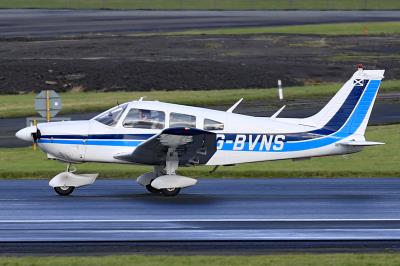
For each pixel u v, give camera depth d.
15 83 144.88
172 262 44.75
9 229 54.53
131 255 46.78
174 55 177.00
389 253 48.09
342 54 184.00
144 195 69.69
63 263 44.38
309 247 49.91
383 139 104.38
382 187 75.00
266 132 68.56
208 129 67.88
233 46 194.00
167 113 67.94
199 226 56.12
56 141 67.25
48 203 64.94
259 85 148.12
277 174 82.75
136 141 67.50
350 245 50.53
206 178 81.25
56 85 144.88
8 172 81.12
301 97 137.38
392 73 161.50
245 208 63.38
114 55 175.62
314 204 65.44
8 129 112.00
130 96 136.00
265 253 48.19
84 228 55.03
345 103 69.44
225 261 45.06
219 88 145.25
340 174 83.00
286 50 188.88
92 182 69.44
